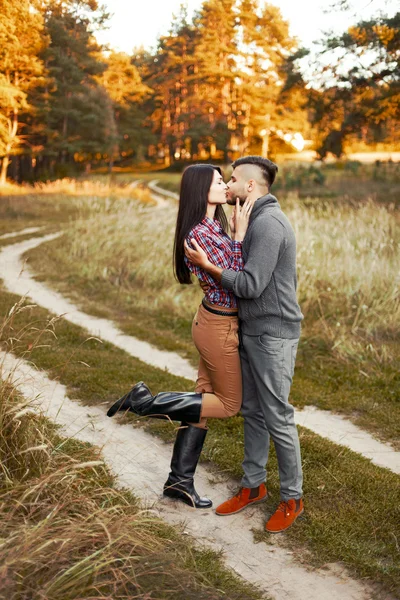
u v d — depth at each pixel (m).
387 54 21.11
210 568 2.77
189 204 3.16
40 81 41.88
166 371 6.01
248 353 3.14
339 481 3.70
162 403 3.20
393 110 23.02
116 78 70.19
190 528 3.17
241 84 64.62
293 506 3.22
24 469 3.10
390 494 3.55
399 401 5.46
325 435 4.73
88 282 10.90
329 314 7.87
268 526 3.19
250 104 64.56
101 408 4.87
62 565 2.33
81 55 49.44
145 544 2.64
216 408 3.23
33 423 3.43
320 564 2.91
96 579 2.37
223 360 3.15
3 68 39.88
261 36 63.41
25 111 42.06
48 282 11.10
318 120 24.73
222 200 3.19
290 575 2.84
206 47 68.31
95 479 3.40
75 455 3.33
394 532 3.15
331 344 6.90
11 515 2.52
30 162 54.47
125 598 2.34
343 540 3.08
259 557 2.97
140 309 9.18
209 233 3.09
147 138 74.88
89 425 4.51
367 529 3.18
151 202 33.53
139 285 10.91
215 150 75.69
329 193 28.67
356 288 7.99
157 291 10.38
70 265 12.55
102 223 14.77
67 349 6.52
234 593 2.59
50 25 45.06
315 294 8.09
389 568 2.84
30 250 14.88
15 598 2.14
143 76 85.94
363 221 11.05
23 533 2.39
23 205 27.92
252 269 2.90
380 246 9.34
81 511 2.79
